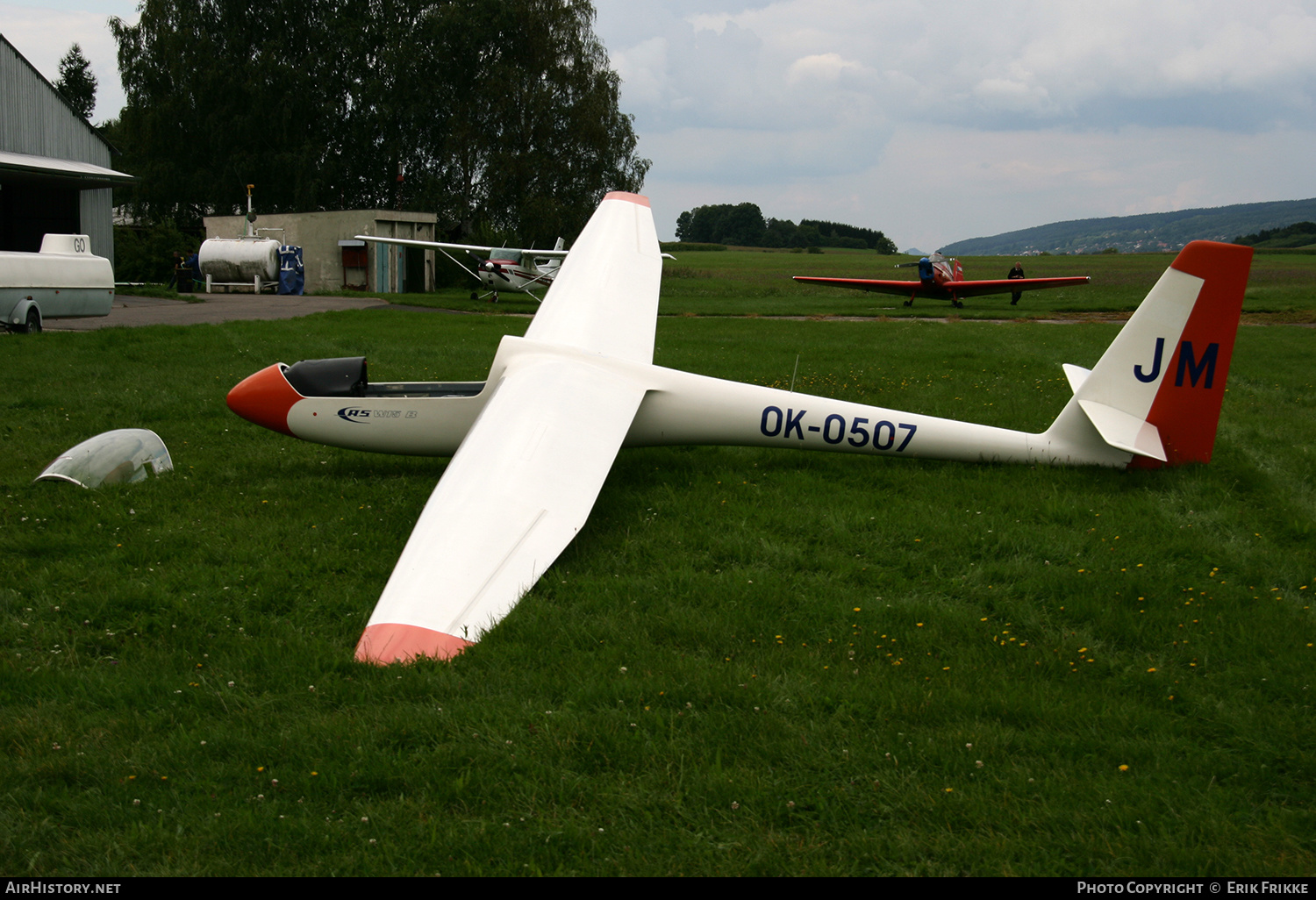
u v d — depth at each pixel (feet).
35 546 17.12
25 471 22.13
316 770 10.02
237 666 12.59
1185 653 13.53
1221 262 21.08
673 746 10.60
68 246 53.52
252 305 79.25
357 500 20.84
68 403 30.22
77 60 218.59
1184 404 22.25
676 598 15.34
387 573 16.40
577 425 19.03
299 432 23.35
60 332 49.73
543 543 14.56
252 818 9.25
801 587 16.02
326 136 141.49
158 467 22.56
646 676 12.27
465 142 136.77
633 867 8.69
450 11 136.05
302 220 110.93
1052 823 9.38
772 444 23.68
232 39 135.44
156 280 120.16
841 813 9.57
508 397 19.99
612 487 22.02
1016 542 18.22
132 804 9.55
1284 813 9.62
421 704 11.50
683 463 24.35
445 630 12.35
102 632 13.82
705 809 9.54
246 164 133.39
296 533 18.33
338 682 12.01
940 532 18.78
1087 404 22.84
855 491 21.61
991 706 11.68
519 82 135.03
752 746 10.69
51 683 11.96
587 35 140.87
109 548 17.29
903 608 14.98
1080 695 12.16
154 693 11.82
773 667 12.87
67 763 10.10
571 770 10.24
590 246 35.04
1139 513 20.10
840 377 38.78
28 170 74.59
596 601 15.01
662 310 86.43
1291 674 12.76
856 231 576.20
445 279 126.21
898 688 12.11
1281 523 19.66
